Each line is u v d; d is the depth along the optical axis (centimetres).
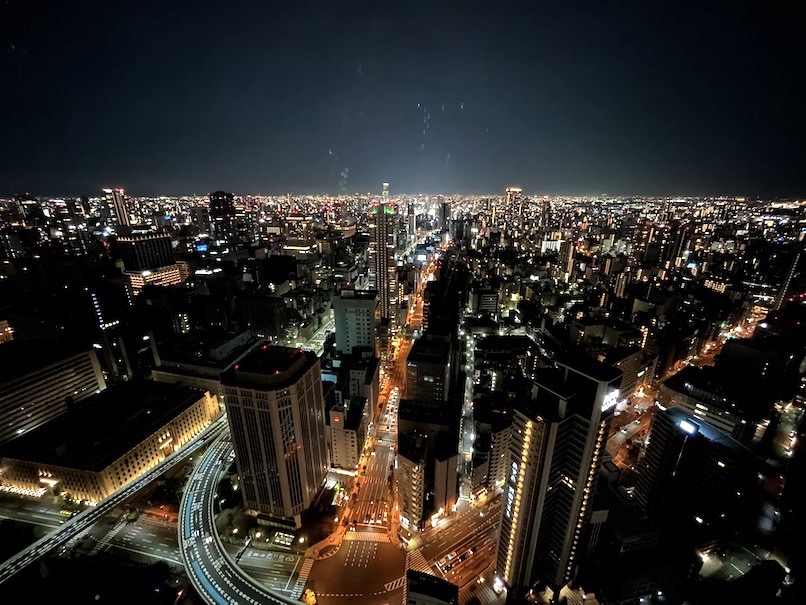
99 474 16025
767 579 12056
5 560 13975
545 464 10994
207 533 15100
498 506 16850
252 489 15238
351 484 18038
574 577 13088
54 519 15912
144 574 13088
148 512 16100
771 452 19425
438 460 15150
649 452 16550
